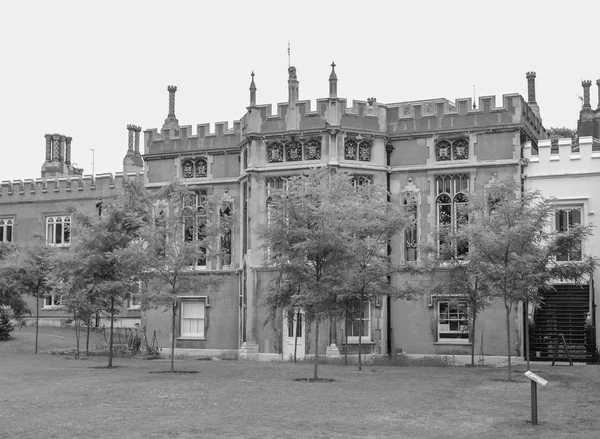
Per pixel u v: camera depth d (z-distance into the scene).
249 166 38.84
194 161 42.44
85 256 29.27
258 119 39.03
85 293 29.39
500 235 25.11
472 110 37.72
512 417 18.30
